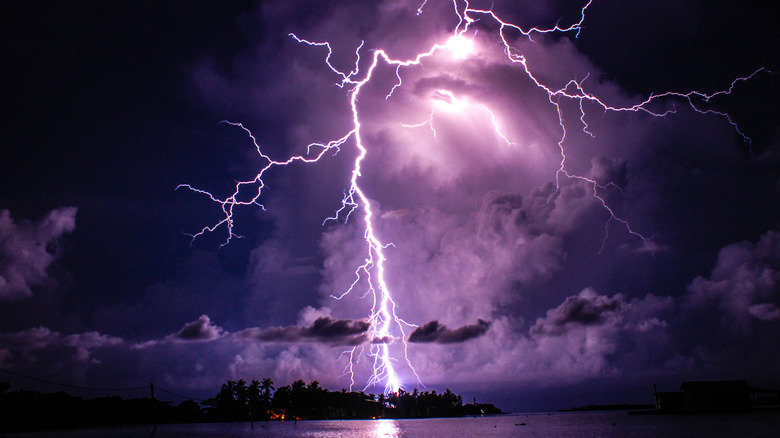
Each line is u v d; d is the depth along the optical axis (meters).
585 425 59.75
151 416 87.69
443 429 64.56
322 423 93.62
